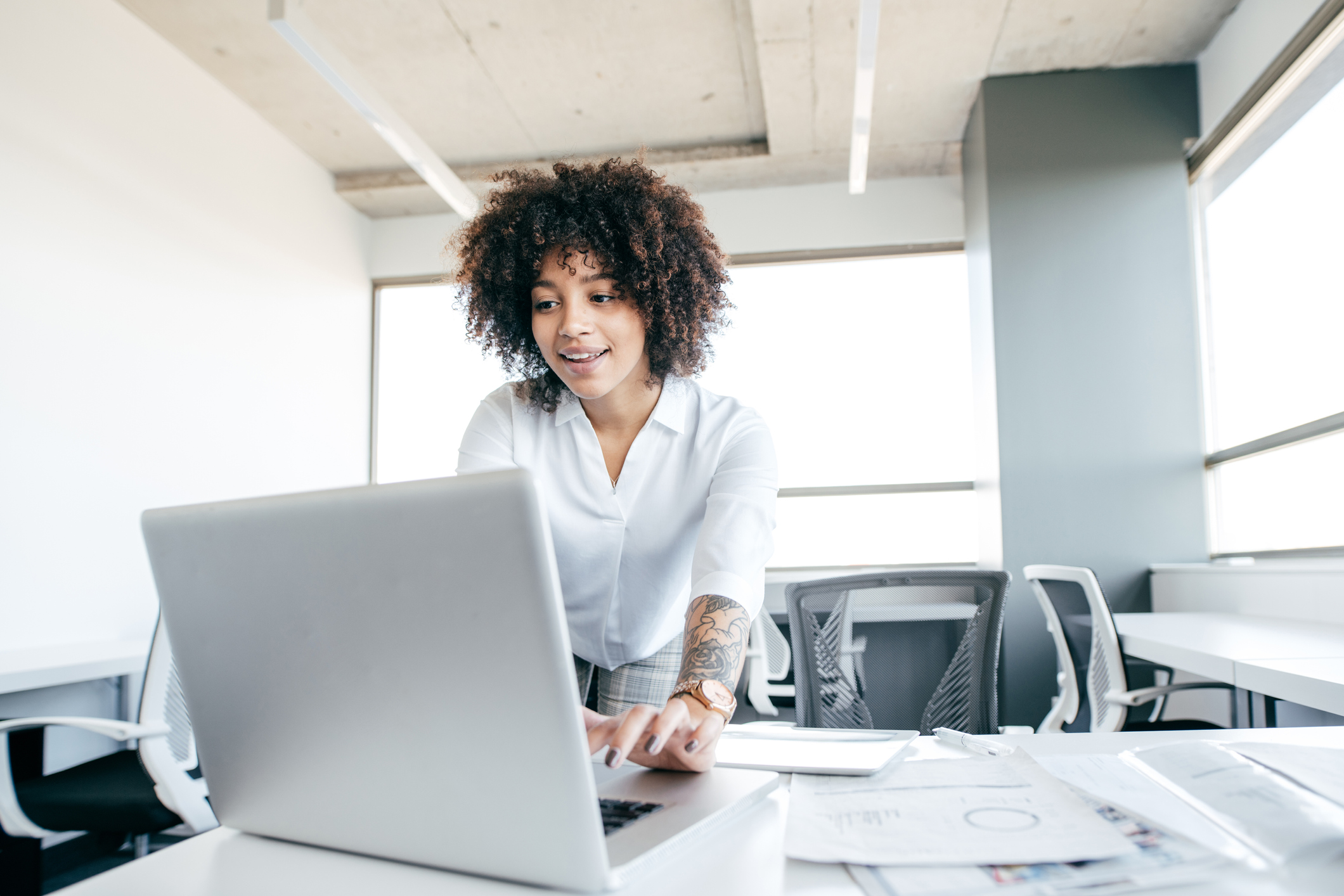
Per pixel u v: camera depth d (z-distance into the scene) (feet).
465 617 1.47
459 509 1.42
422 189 15.97
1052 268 12.71
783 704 10.38
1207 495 12.22
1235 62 11.44
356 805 1.74
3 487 9.00
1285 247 10.33
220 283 12.65
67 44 10.14
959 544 15.16
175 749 5.86
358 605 1.59
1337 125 9.33
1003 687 12.30
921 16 11.45
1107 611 7.55
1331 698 4.83
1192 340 12.38
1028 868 1.56
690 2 11.31
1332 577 8.34
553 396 3.74
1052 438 12.50
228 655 1.82
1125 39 12.09
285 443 14.06
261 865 1.76
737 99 13.65
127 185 10.95
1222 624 8.54
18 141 9.40
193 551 1.79
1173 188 12.60
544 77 12.92
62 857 8.71
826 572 14.47
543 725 1.45
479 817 1.58
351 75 9.82
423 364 17.13
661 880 1.60
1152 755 2.23
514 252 3.60
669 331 3.61
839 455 17.56
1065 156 12.81
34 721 5.51
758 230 15.98
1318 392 9.46
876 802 1.96
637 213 3.49
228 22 11.49
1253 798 1.80
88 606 9.92
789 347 17.88
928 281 16.26
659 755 2.35
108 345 10.50
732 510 3.22
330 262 15.70
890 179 15.78
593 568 3.77
